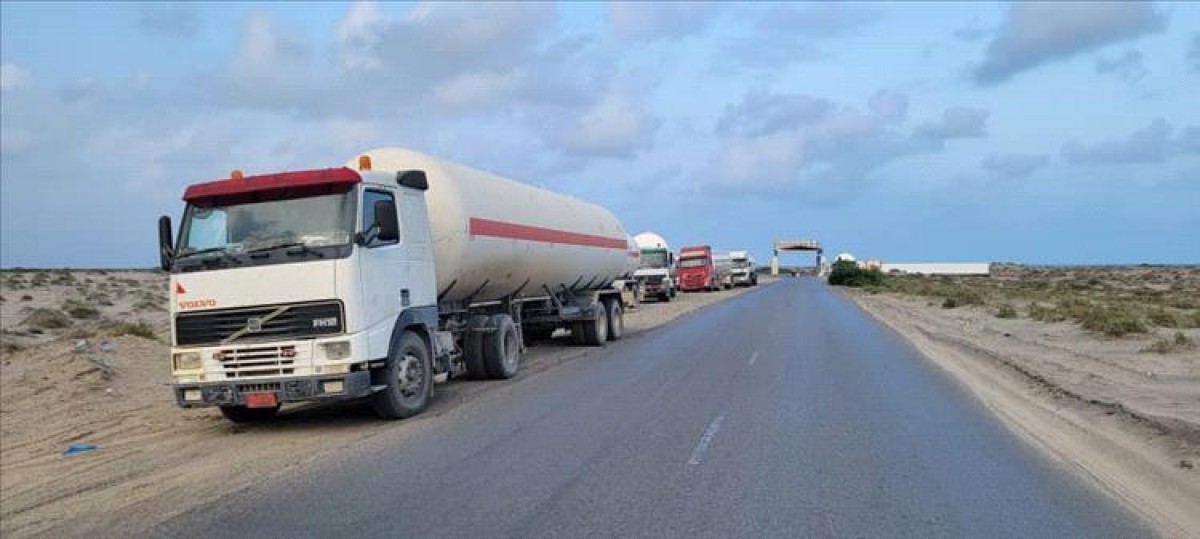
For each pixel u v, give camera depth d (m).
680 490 7.13
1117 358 16.38
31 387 15.32
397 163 13.80
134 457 9.38
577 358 18.28
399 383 11.06
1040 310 28.78
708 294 57.38
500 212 15.71
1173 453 8.55
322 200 10.47
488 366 14.84
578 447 8.88
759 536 5.95
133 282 64.00
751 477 7.57
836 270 78.56
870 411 10.97
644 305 42.69
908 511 6.54
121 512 6.90
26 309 35.28
